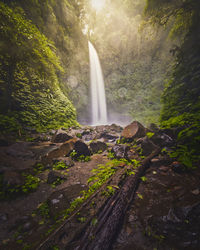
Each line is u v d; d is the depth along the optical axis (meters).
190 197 2.07
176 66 8.30
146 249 1.45
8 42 6.81
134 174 2.83
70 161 4.21
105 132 8.73
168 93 8.09
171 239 1.52
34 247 1.46
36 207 2.39
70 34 15.95
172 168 3.14
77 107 16.95
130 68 22.00
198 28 7.05
